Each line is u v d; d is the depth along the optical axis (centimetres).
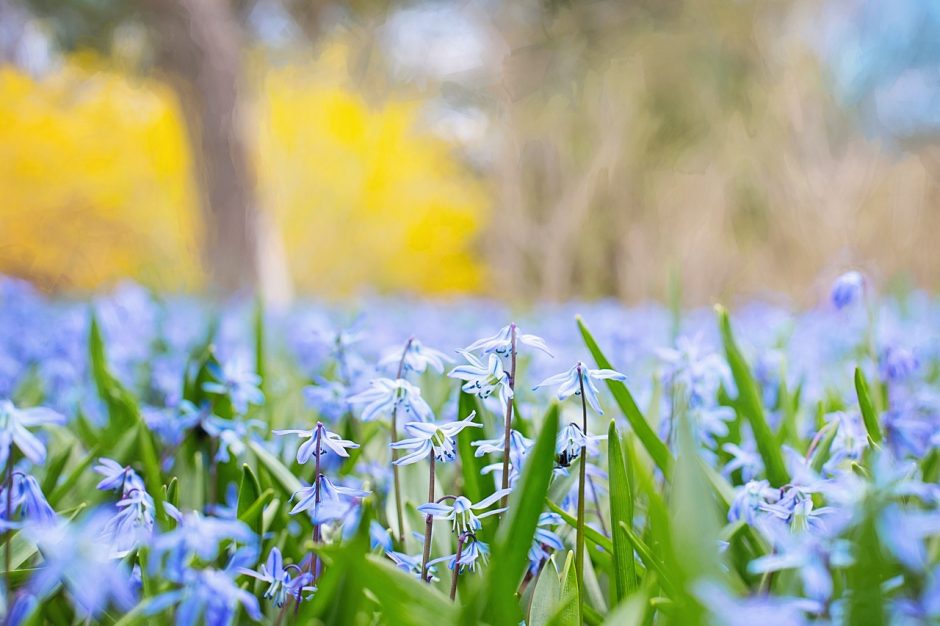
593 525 163
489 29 1931
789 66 1422
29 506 123
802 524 117
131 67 1641
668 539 100
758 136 1441
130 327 409
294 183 1938
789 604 90
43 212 1916
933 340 406
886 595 100
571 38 1920
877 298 440
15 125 1862
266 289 1484
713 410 198
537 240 1722
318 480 121
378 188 1995
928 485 133
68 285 1964
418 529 154
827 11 1527
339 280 1977
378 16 1753
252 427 206
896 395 266
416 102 2056
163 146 1888
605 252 1700
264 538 141
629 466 160
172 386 281
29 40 1592
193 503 174
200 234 1639
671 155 1758
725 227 1503
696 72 1820
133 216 1906
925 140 1606
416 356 146
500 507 134
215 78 1479
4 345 365
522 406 202
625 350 372
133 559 119
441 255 2069
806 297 1209
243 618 126
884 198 1275
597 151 1708
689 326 561
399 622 93
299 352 380
